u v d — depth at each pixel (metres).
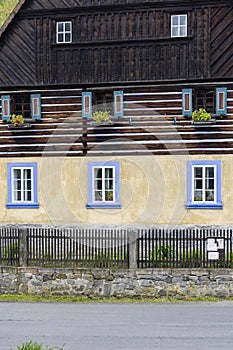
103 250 18.62
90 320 15.98
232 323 15.52
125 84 25.67
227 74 24.91
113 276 18.38
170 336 14.39
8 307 17.50
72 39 25.91
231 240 18.08
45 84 26.12
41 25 26.11
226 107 25.16
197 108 25.69
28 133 27.00
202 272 18.05
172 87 25.66
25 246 18.98
